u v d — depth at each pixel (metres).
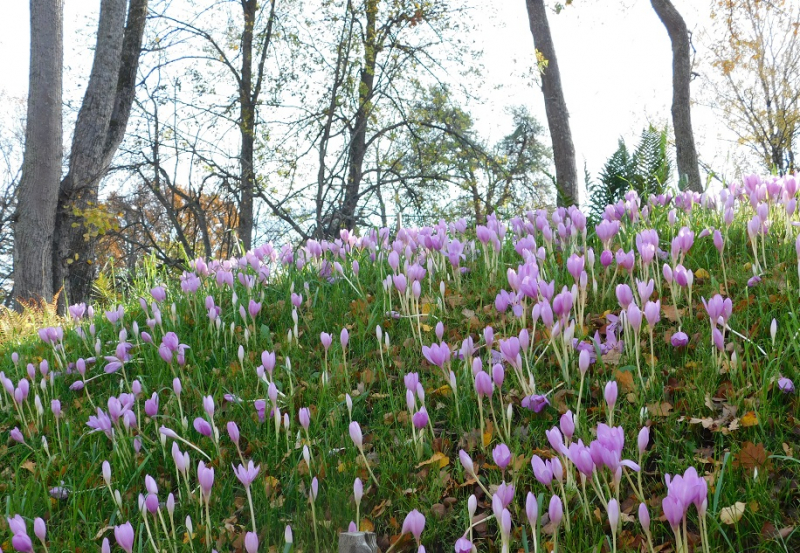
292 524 2.93
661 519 2.48
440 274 5.55
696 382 3.20
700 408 3.05
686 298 4.21
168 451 3.72
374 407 3.82
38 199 13.12
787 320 3.40
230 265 6.60
